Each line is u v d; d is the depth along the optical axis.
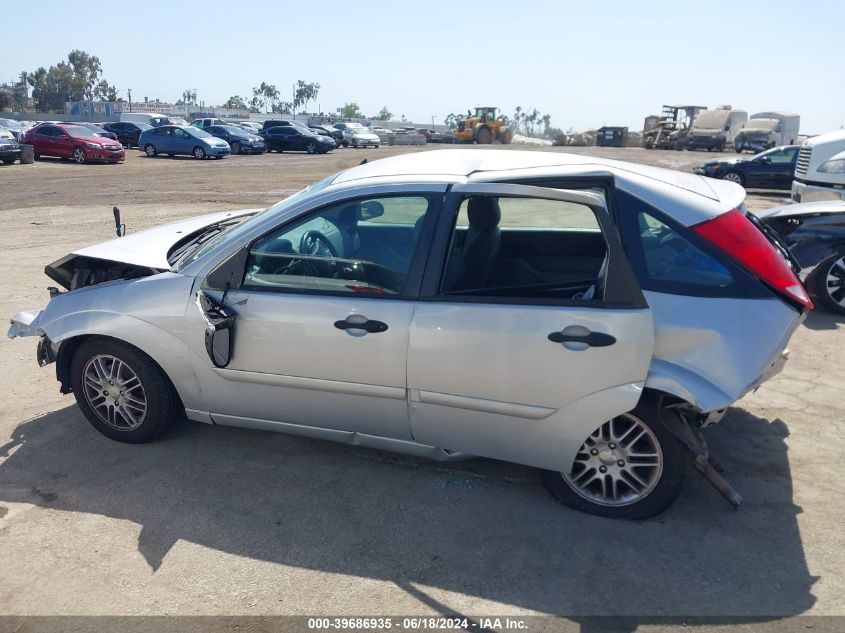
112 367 4.00
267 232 3.61
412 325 3.28
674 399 3.28
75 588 2.90
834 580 2.94
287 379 3.59
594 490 3.46
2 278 8.02
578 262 3.98
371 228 3.46
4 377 5.12
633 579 2.95
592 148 53.94
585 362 3.08
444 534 3.26
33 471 3.81
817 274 6.79
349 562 3.06
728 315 3.10
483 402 3.27
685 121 51.00
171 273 3.84
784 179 20.00
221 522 3.35
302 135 36.19
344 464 3.90
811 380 5.12
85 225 12.02
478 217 3.61
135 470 3.82
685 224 3.21
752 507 3.47
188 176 21.89
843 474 3.77
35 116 79.50
